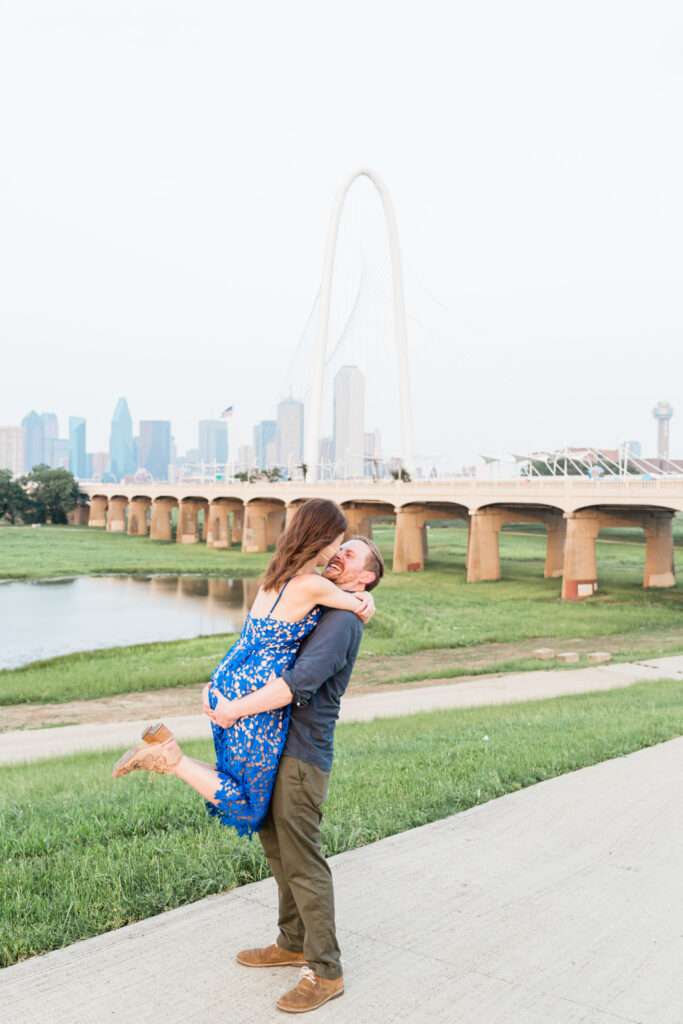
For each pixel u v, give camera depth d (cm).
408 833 542
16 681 2734
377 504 8300
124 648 3550
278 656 320
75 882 453
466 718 1518
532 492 5762
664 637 3784
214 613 5066
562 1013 315
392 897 428
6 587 6600
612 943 377
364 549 336
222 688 325
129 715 2189
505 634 3834
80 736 1794
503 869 473
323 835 532
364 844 530
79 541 11325
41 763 1365
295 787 316
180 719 2012
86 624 4600
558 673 2595
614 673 2525
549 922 399
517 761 797
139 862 481
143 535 12850
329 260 10975
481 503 6306
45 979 337
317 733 320
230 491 10269
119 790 784
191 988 329
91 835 568
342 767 830
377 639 3688
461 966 352
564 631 3966
